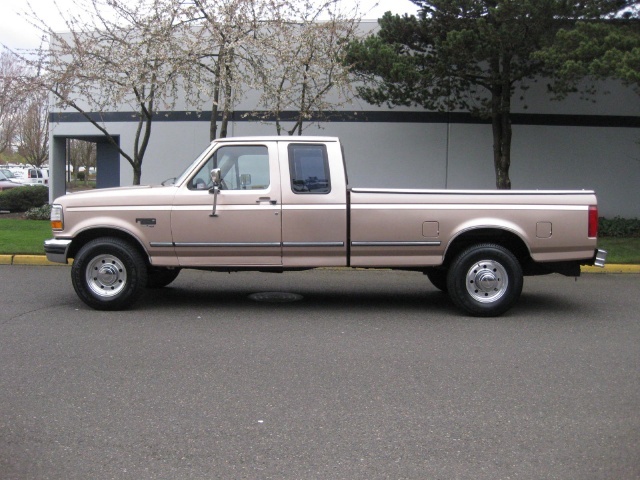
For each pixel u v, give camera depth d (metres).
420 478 4.36
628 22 14.76
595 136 18.83
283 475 4.39
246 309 9.47
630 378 6.46
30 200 22.45
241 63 16.19
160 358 6.96
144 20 15.46
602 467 4.53
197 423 5.23
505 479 4.35
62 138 20.58
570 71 13.07
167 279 10.88
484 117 16.94
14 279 11.70
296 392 5.96
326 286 11.51
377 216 8.89
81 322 8.52
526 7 13.98
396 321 8.80
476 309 8.99
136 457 4.63
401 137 18.77
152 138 19.31
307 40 15.59
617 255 14.19
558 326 8.62
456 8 15.16
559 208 8.91
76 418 5.31
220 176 8.75
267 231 8.94
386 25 16.22
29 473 4.39
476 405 5.67
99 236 9.34
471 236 9.17
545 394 5.96
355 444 4.87
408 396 5.88
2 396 5.79
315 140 9.04
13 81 17.12
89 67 15.36
